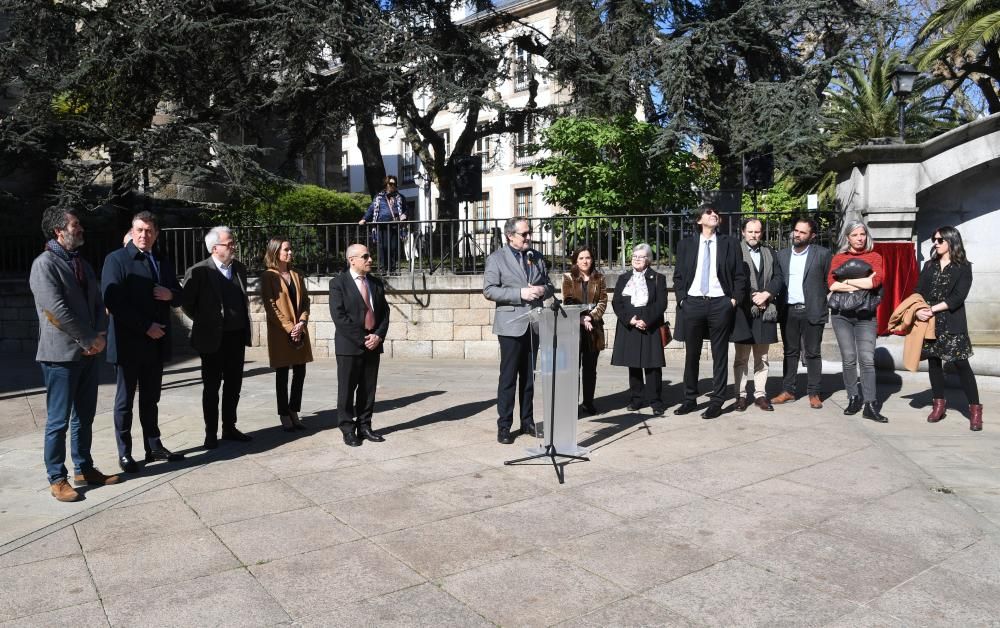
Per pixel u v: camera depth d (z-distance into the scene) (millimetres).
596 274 7223
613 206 12234
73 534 4000
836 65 13555
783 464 5242
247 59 12641
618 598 3154
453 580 3354
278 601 3162
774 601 3107
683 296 6949
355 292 5918
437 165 17219
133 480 5051
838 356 9203
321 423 6875
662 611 3029
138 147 11797
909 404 7395
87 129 12336
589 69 14664
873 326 6727
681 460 5379
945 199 9398
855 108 18875
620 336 7109
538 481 4898
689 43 13023
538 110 16188
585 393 7176
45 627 2947
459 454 5652
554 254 11328
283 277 6539
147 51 11336
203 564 3572
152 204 16422
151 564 3578
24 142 11867
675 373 9844
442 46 14273
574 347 5418
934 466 5137
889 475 4934
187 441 6211
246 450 5844
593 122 12625
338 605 3117
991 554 3578
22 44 11961
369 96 13094
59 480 4621
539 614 3018
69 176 12812
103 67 11688
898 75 10484
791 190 19109
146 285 5332
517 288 5906
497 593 3215
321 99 13633
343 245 12266
